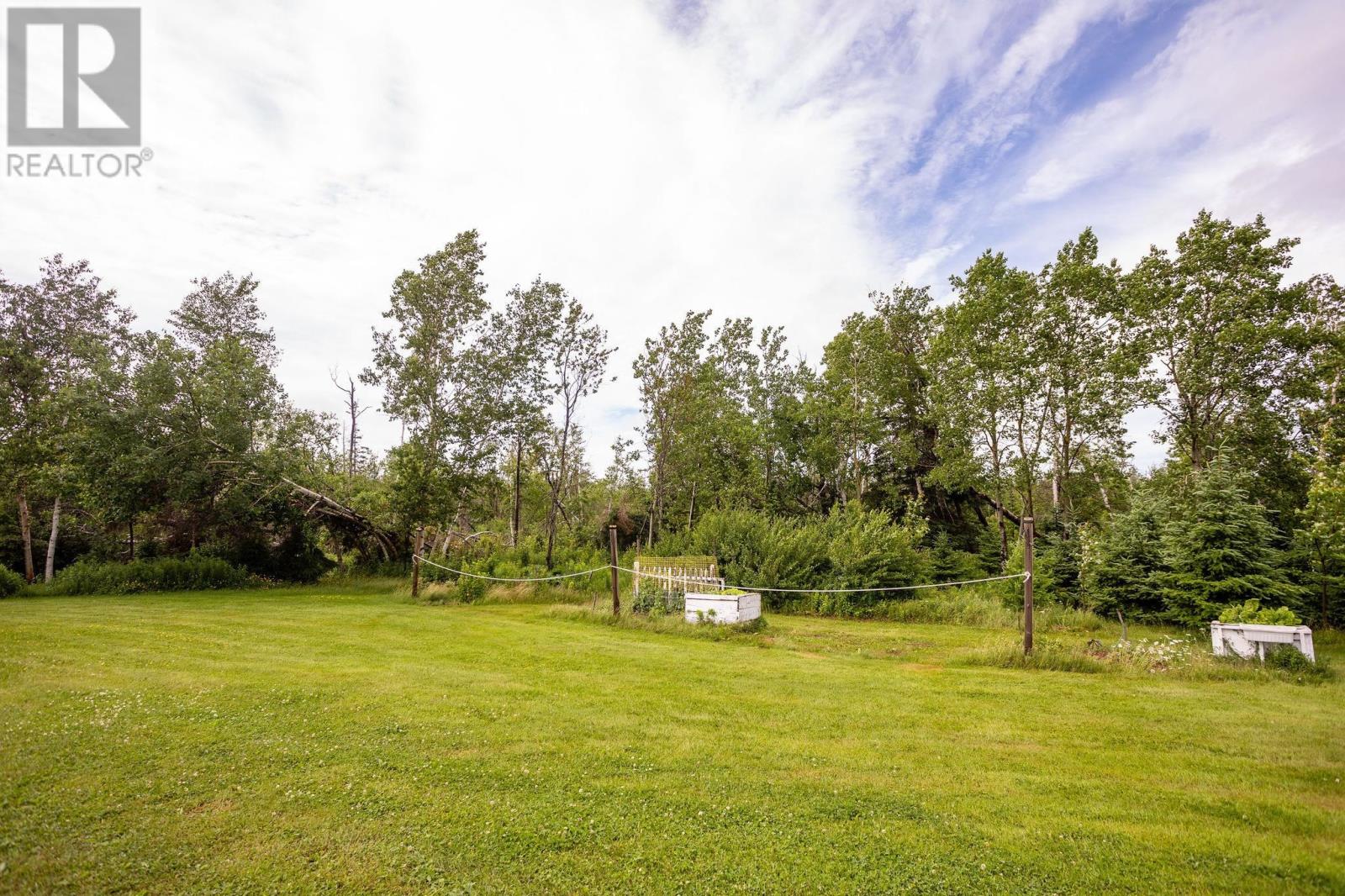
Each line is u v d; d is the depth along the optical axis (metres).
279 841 4.31
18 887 3.62
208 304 32.84
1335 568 16.05
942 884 4.02
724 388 39.69
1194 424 24.30
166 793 4.95
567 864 4.17
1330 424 19.00
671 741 6.84
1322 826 4.91
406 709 7.57
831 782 5.77
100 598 19.14
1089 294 25.17
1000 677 10.48
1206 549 16.20
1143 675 10.59
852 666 11.48
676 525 39.19
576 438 45.97
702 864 4.22
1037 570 20.27
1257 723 7.80
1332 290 22.77
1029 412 28.00
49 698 7.18
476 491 29.19
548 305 31.34
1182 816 5.11
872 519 22.44
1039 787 5.75
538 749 6.38
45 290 25.73
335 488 28.28
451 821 4.71
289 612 16.80
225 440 24.97
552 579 21.86
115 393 23.22
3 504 26.39
